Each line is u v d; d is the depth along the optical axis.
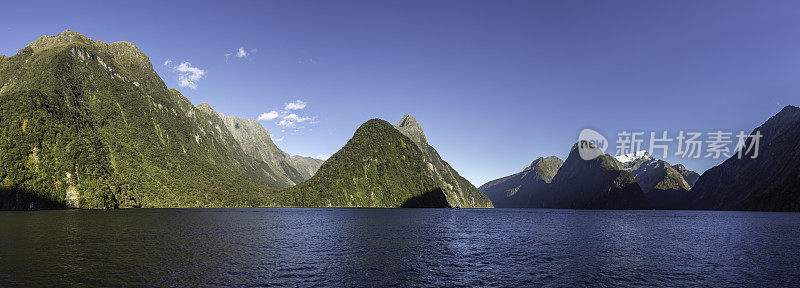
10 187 160.50
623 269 41.25
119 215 125.12
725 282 35.81
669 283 35.31
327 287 32.47
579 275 38.31
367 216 145.12
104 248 50.22
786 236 76.94
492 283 34.94
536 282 35.38
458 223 114.19
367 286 33.09
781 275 38.81
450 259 46.56
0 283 31.88
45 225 81.06
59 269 37.06
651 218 167.38
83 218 105.88
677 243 64.38
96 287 31.16
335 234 73.38
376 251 51.91
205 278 34.50
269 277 35.41
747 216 180.50
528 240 67.69
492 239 68.75
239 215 139.25
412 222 113.81
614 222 131.00
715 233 84.31
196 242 57.53
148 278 34.12
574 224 117.38
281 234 71.50
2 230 69.75
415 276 37.16
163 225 86.50
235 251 49.62
